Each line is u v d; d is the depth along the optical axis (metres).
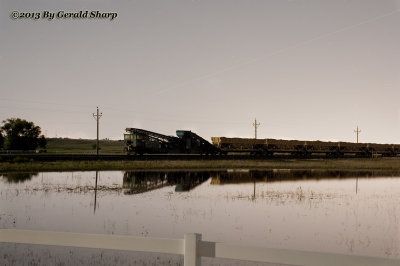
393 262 2.82
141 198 20.72
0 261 8.61
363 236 11.89
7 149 80.00
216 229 12.77
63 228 12.59
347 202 20.05
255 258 3.12
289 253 3.06
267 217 15.24
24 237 3.54
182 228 12.86
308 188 26.78
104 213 15.70
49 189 23.97
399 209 17.72
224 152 64.25
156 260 8.90
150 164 44.81
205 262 8.81
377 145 82.69
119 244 3.38
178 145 60.00
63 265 8.39
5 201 18.80
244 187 27.08
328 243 10.95
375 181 32.94
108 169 40.91
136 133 57.00
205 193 23.34
